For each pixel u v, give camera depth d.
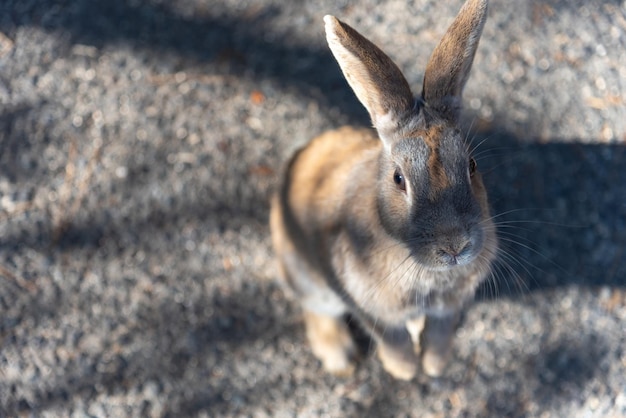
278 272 1.00
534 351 0.99
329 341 0.99
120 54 1.06
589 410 0.98
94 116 1.05
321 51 1.07
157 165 1.04
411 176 0.79
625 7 1.08
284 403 0.98
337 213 0.87
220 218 1.03
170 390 0.98
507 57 1.06
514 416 0.98
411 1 1.09
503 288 1.00
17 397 0.98
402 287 0.85
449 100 0.81
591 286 1.00
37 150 1.04
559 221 1.02
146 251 1.02
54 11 1.07
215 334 1.00
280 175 1.04
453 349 1.00
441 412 0.98
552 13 1.08
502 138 1.04
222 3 1.08
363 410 0.98
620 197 1.02
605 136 1.04
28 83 1.05
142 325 1.00
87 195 1.03
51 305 1.00
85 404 0.98
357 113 1.06
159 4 1.08
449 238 0.78
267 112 1.06
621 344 0.99
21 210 1.02
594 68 1.06
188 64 1.07
